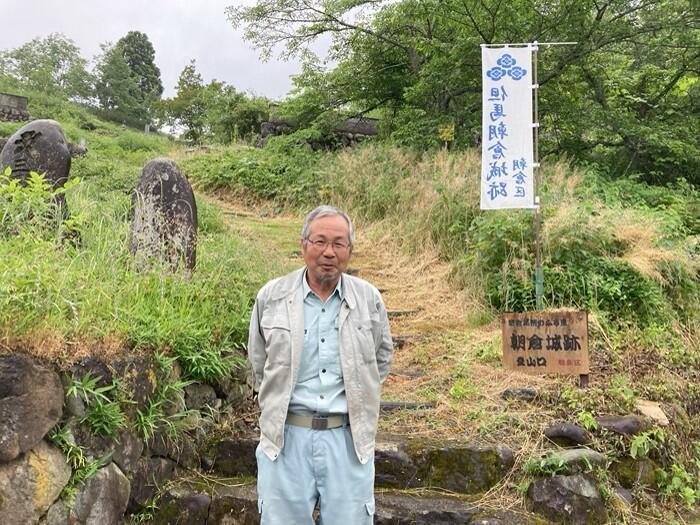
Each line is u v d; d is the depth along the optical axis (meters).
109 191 7.91
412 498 3.02
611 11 9.16
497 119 4.92
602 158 10.77
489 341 4.66
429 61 10.59
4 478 2.20
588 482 3.02
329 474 2.10
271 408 2.14
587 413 3.38
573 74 9.45
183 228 4.18
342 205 8.55
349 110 13.08
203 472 3.21
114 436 2.63
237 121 16.50
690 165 9.98
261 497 2.15
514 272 5.27
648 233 5.46
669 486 3.29
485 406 3.65
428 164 8.35
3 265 2.71
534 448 3.21
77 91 42.44
